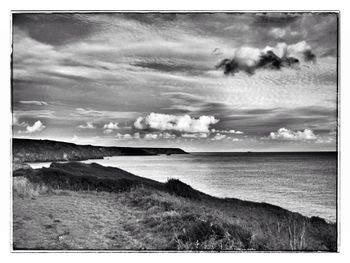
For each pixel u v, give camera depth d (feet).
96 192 52.03
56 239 37.70
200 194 48.98
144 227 39.83
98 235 37.86
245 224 42.65
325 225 44.93
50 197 48.83
